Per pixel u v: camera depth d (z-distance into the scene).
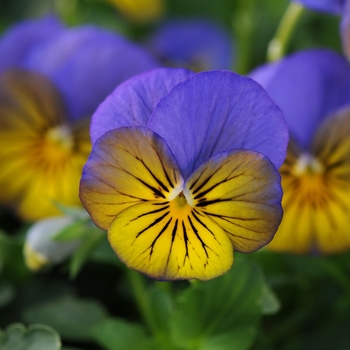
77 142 0.32
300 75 0.29
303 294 0.32
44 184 0.33
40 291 0.34
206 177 0.26
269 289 0.30
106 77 0.32
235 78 0.25
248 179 0.25
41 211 0.33
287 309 0.33
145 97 0.26
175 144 0.26
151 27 0.44
